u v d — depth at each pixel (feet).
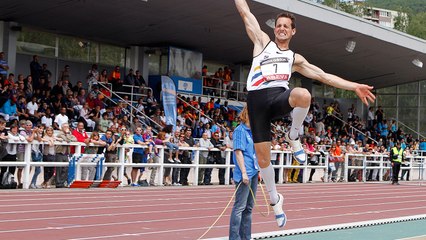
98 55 92.43
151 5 75.31
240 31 87.66
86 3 73.41
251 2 73.97
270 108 18.10
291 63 18.48
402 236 30.22
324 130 109.60
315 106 118.83
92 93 78.13
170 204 44.45
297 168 80.84
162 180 62.85
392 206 51.06
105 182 56.29
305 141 83.97
